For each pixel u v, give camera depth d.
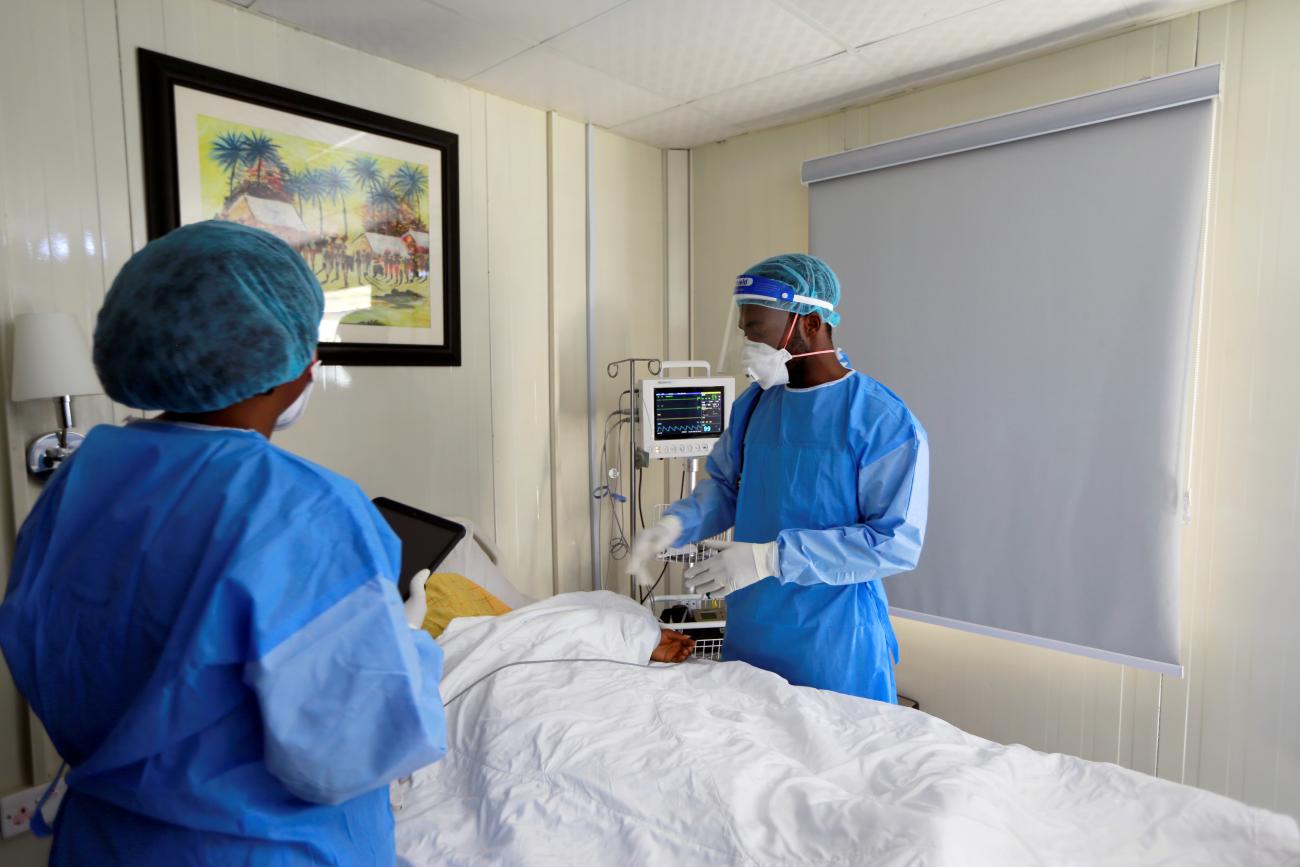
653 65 2.38
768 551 1.51
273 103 2.02
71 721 0.72
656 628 1.84
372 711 0.66
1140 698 2.23
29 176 1.66
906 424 1.54
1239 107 1.97
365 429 2.30
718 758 1.23
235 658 0.64
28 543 0.75
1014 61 2.35
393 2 1.96
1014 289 2.29
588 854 1.07
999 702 2.52
